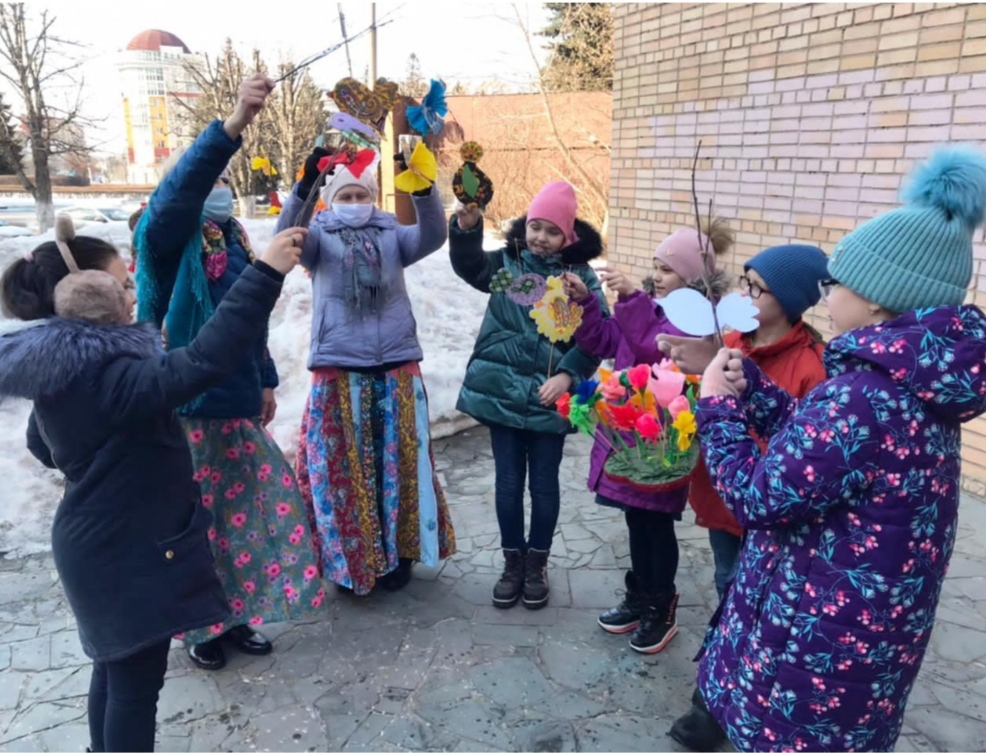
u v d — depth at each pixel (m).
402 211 7.22
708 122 5.66
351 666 2.68
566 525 3.77
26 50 11.06
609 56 15.83
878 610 1.50
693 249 2.49
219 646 2.71
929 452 1.46
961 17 3.81
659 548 2.62
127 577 1.83
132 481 1.82
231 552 2.62
